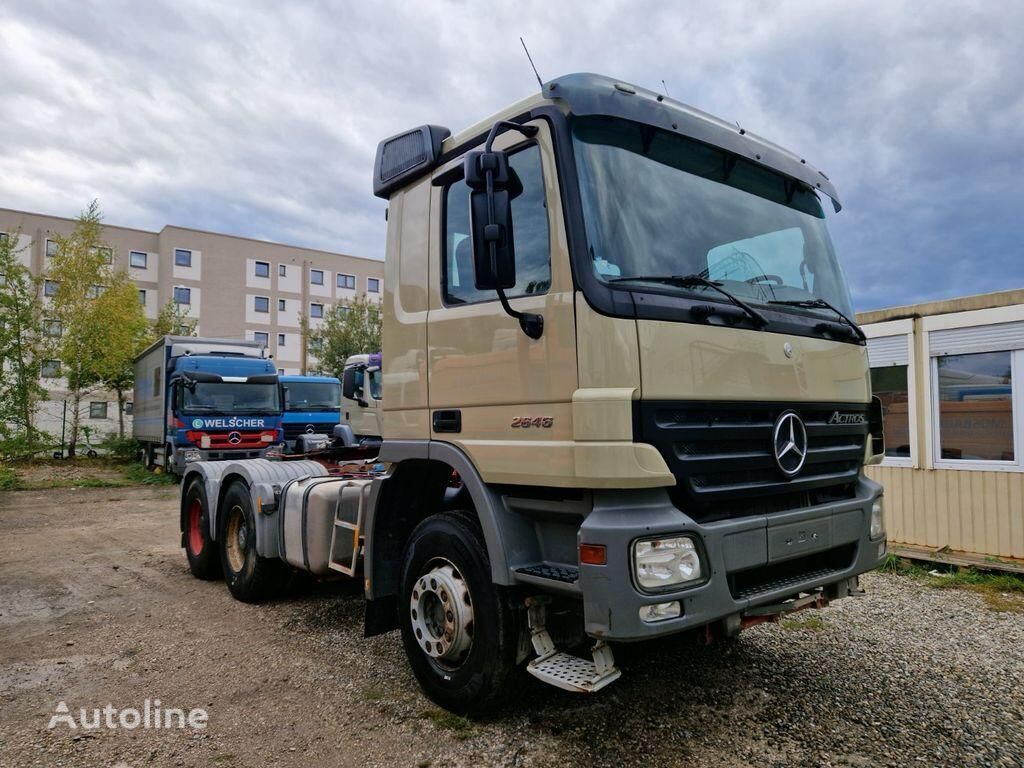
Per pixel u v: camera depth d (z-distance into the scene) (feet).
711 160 11.56
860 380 12.41
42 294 79.15
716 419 9.72
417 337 12.47
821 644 14.88
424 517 13.65
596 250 9.44
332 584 21.02
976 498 22.07
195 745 10.74
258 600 19.08
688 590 8.79
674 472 9.09
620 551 8.58
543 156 10.09
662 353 9.20
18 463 68.64
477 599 10.93
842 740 10.55
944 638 15.33
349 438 24.26
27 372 69.46
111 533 32.14
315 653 14.84
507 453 10.28
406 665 14.03
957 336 22.75
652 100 10.73
